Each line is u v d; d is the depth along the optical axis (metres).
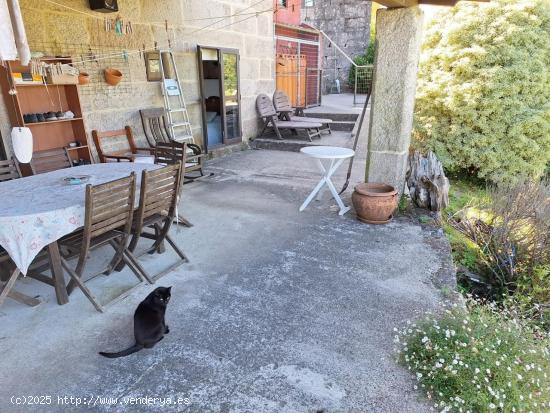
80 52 4.33
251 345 2.13
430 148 5.66
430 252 3.22
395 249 3.28
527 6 4.95
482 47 5.15
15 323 2.33
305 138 7.77
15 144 2.99
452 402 1.73
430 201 3.99
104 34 4.58
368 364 1.98
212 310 2.45
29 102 3.97
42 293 2.67
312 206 4.35
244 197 4.70
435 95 5.54
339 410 1.72
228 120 7.06
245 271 2.94
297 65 9.66
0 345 2.14
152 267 3.02
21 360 2.03
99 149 4.59
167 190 2.84
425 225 3.79
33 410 1.72
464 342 1.97
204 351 2.09
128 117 5.07
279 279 2.82
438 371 1.86
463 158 5.57
